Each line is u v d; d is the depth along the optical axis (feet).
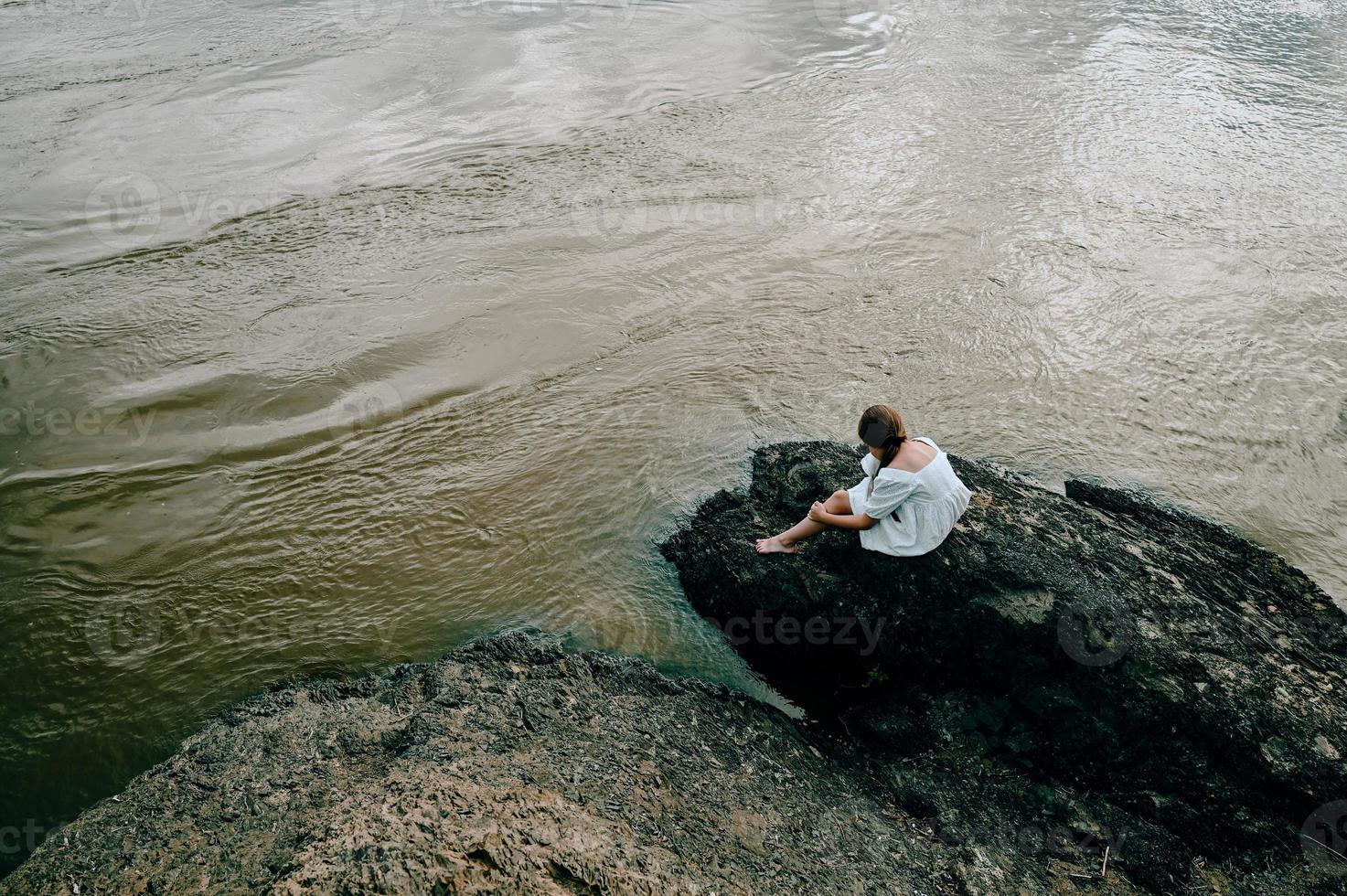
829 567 18.71
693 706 17.44
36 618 19.12
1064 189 36.78
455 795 12.82
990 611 17.11
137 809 14.62
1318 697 16.05
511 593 19.74
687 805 14.67
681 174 37.93
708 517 21.17
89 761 16.31
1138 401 25.31
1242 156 39.75
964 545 17.80
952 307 29.40
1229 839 15.28
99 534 21.22
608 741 15.74
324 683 17.62
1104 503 21.48
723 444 23.62
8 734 16.76
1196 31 54.75
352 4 57.21
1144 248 32.73
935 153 39.81
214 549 20.89
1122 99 45.44
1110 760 16.14
